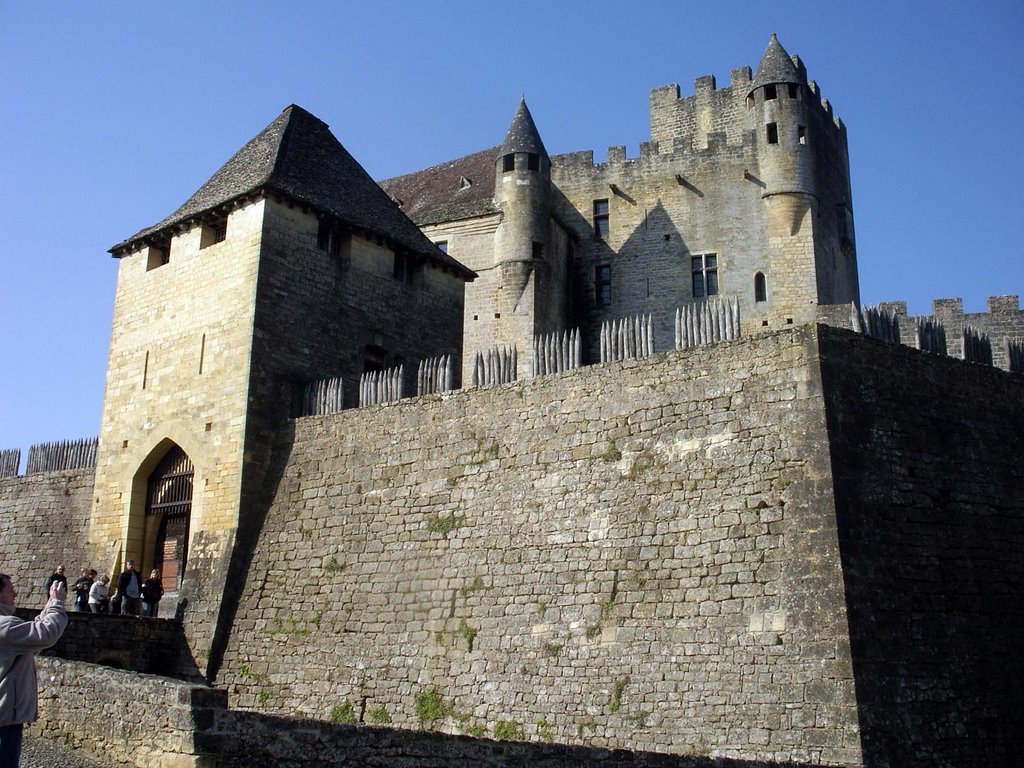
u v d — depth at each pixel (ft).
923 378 58.59
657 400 59.93
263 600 74.59
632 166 155.84
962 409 59.77
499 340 137.39
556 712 56.65
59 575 69.31
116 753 39.27
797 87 146.41
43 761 39.29
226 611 75.25
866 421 54.60
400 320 96.37
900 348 58.13
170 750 35.70
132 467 88.17
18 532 100.17
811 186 143.13
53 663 44.93
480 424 68.54
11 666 27.20
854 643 48.29
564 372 65.05
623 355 64.44
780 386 55.21
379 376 81.15
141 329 92.07
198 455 82.69
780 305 139.95
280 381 83.10
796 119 144.87
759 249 145.48
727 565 53.57
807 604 50.08
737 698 50.44
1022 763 52.29
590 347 151.43
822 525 51.08
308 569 73.67
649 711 53.11
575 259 155.84
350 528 72.90
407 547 68.85
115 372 93.15
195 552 79.71
